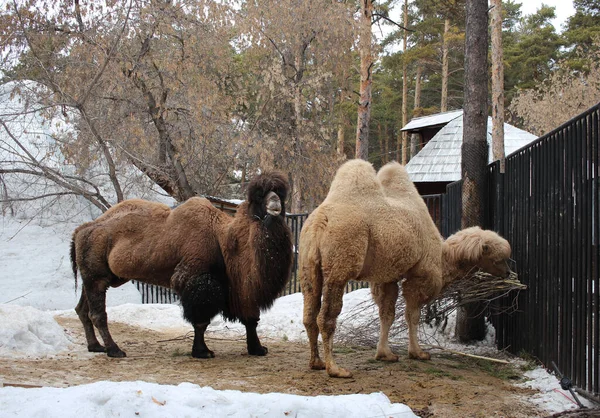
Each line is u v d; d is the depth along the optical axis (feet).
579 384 17.33
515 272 24.07
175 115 58.95
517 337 23.73
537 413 15.76
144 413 12.28
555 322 19.44
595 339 16.15
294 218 40.86
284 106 66.03
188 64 54.95
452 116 83.82
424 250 22.33
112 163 51.26
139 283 52.54
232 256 22.99
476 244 23.08
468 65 27.99
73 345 25.09
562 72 105.09
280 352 25.12
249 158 60.70
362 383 18.66
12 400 12.67
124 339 28.40
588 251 16.66
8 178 56.39
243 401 13.23
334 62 67.77
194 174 61.11
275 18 63.36
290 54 68.64
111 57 51.57
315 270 20.11
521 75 123.95
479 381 19.61
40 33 52.85
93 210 58.75
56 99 51.21
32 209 56.08
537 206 21.45
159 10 53.78
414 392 17.69
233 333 30.81
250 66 67.82
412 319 23.20
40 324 24.45
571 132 18.10
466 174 27.89
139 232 23.89
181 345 26.91
